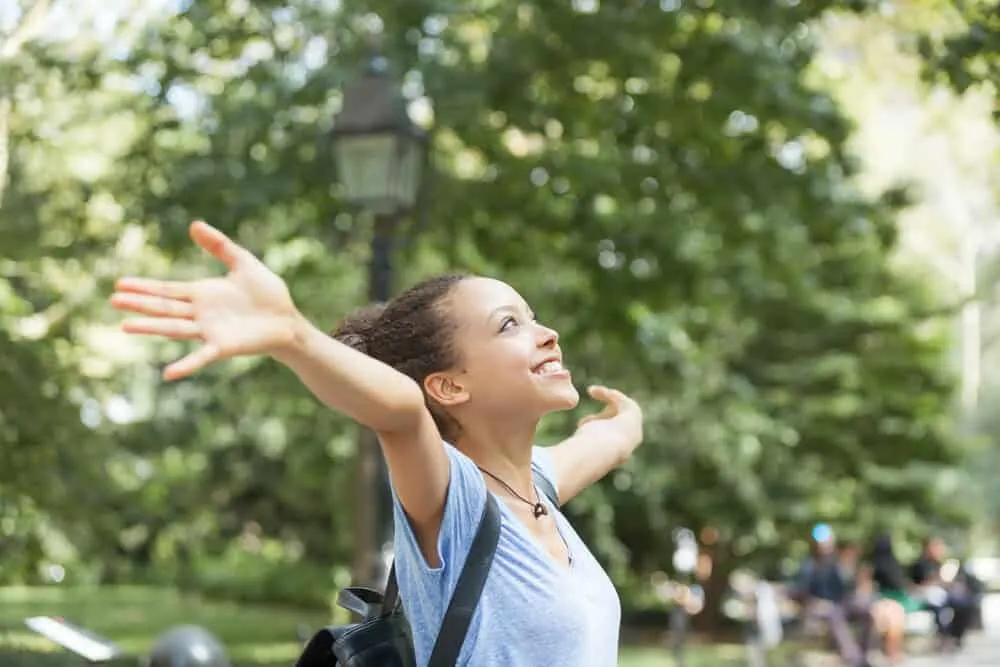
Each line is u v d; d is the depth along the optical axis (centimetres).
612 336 1656
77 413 1280
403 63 1425
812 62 1552
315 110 1520
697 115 1498
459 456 236
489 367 253
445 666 228
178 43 1467
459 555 231
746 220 1605
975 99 1809
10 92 1205
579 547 255
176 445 1920
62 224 1444
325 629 250
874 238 1662
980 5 937
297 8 1456
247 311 197
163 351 2442
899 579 2164
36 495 1277
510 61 1503
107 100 1473
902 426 2636
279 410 2483
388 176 1080
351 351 211
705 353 2259
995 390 5328
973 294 2723
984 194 3322
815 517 2497
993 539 5753
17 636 902
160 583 3644
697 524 2555
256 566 3938
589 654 237
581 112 1534
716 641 2525
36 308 1402
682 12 1414
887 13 1252
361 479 1180
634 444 313
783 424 2466
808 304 2455
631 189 1535
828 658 1872
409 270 1845
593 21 1438
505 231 1612
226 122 1477
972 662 2142
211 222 1457
